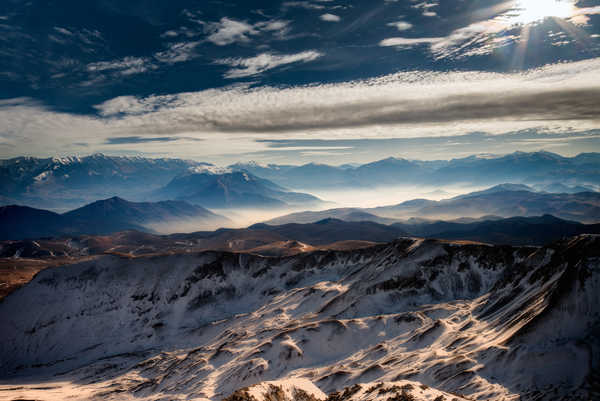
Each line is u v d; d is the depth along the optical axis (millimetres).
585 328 84562
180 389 135125
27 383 176500
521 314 105125
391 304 162125
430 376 93375
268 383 66000
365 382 104375
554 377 76062
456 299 158000
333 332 142000
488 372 84875
